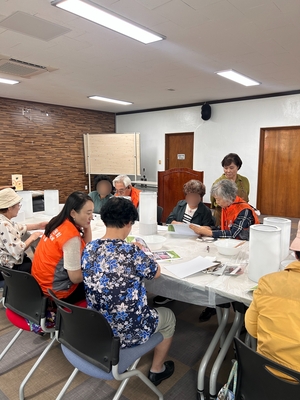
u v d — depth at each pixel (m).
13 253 2.00
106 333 1.18
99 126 8.68
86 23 2.95
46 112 7.42
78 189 8.39
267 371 0.96
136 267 1.29
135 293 1.29
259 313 1.05
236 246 1.89
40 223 2.54
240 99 6.58
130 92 6.09
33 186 7.38
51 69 4.46
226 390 1.26
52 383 1.74
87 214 1.66
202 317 2.42
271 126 6.25
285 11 2.71
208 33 3.19
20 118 6.96
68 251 1.56
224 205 2.21
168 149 8.13
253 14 2.77
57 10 2.68
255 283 1.46
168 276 1.56
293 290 0.98
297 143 6.11
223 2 2.56
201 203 2.69
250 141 6.57
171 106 7.75
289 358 0.97
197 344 2.12
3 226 1.99
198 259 1.77
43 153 7.49
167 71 4.59
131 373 1.31
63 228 1.60
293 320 0.96
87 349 1.25
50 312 1.62
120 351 1.31
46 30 3.10
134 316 1.30
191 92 6.07
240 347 1.05
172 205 5.94
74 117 8.03
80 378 1.78
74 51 3.71
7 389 1.69
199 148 7.39
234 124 6.75
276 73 4.68
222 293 1.39
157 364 1.70
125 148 7.79
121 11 2.72
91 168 8.26
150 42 3.44
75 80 5.12
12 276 1.57
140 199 2.30
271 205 6.60
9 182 6.93
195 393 1.67
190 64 4.24
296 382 0.95
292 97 5.91
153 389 1.48
